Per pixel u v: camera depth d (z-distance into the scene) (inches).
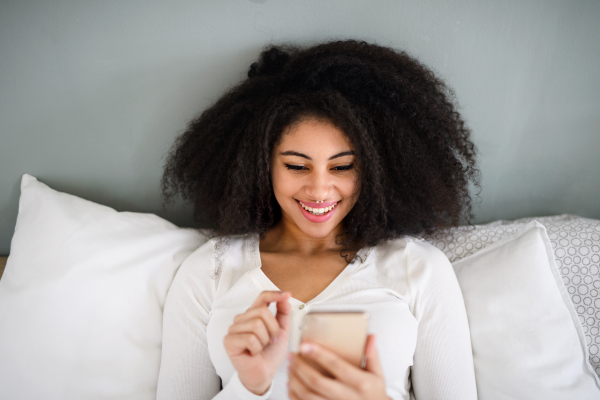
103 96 46.3
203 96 46.9
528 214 51.3
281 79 40.7
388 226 42.7
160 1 43.8
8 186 48.5
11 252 41.1
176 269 41.8
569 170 49.2
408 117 40.6
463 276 40.8
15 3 42.8
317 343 25.2
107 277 38.6
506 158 49.3
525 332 37.1
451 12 44.4
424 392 36.0
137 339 38.6
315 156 36.5
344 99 36.3
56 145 47.6
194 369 36.8
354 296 36.8
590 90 46.2
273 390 35.1
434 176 41.8
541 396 35.7
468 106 47.6
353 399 24.7
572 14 43.9
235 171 41.1
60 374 36.1
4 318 36.8
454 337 36.2
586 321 38.6
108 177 49.1
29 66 44.8
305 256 40.9
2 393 35.4
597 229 40.6
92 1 43.4
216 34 45.1
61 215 41.5
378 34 45.4
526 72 46.1
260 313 28.4
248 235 42.8
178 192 49.3
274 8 44.4
